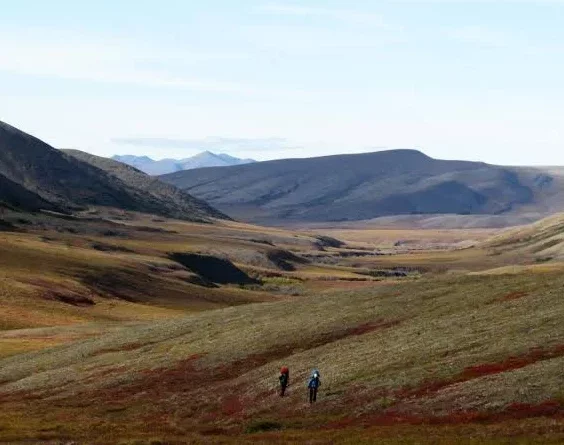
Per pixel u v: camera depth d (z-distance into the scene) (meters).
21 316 147.62
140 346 99.38
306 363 73.25
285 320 94.69
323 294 110.56
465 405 51.44
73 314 157.75
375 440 46.31
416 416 51.81
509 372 55.34
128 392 77.12
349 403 58.34
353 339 78.81
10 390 86.62
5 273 181.75
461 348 64.81
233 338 90.62
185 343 94.12
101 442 54.97
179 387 75.62
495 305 79.00
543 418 46.50
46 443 56.31
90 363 93.38
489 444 41.59
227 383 73.50
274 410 61.50
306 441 48.97
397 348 70.19
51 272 193.38
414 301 91.50
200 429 59.50
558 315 67.25
